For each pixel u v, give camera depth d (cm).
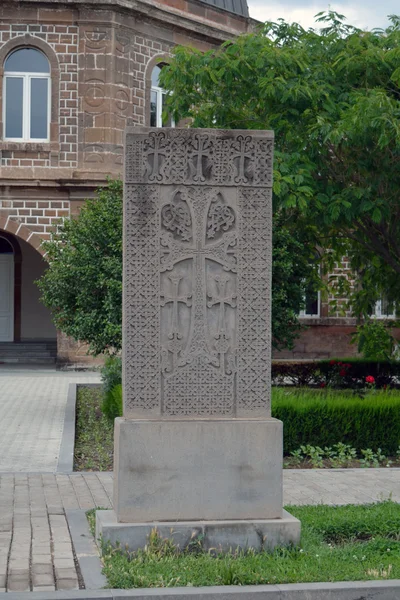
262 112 1334
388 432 1121
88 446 1213
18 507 776
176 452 646
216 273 670
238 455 653
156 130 662
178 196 666
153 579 560
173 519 644
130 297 660
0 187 2412
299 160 1243
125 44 2458
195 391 664
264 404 669
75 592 539
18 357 2703
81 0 2411
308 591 552
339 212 1215
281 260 1498
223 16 2667
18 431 1344
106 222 1572
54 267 1608
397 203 1295
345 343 2853
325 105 1245
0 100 2423
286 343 1580
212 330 669
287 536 642
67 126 2431
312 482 928
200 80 1298
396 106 1202
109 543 624
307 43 1344
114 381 1448
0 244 2939
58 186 2409
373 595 556
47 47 2427
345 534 692
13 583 564
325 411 1108
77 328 1547
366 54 1270
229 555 621
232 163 670
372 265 1627
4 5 2419
